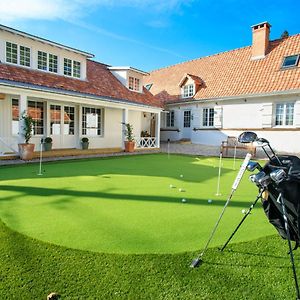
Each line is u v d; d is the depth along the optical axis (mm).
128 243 3193
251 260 2912
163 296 2309
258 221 4062
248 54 20516
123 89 17812
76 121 15938
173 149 18406
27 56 13203
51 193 5543
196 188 6344
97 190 5906
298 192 2580
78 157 12797
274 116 17062
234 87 19078
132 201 5059
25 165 9773
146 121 21859
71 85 14148
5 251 2939
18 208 4469
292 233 2812
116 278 2523
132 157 13648
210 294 2352
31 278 2486
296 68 16578
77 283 2441
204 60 24297
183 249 3074
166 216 4203
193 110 21797
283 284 2523
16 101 13016
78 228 3619
